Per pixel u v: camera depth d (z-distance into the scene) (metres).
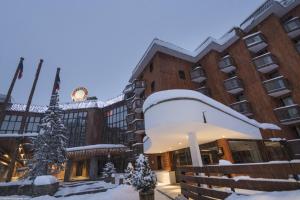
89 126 38.81
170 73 22.69
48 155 19.20
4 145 19.94
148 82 24.39
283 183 3.26
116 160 33.41
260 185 3.75
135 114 25.98
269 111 18.56
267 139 15.38
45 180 13.27
